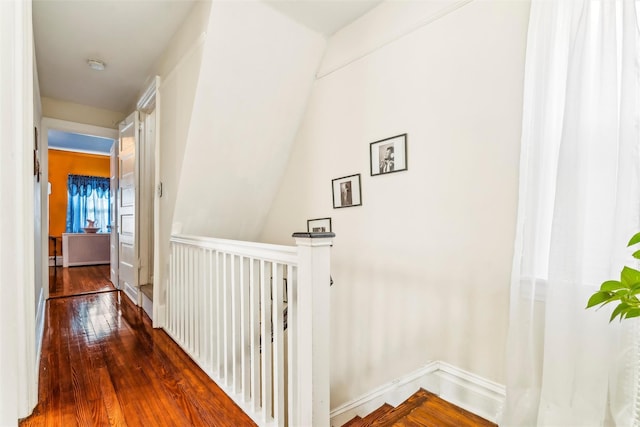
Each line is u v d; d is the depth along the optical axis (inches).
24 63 60.3
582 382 46.7
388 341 81.7
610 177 45.4
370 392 80.7
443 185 70.1
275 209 125.3
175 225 108.4
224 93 93.5
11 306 48.4
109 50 111.1
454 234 68.0
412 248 76.3
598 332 45.7
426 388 70.8
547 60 52.2
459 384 65.5
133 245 141.6
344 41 96.1
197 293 87.7
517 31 58.6
